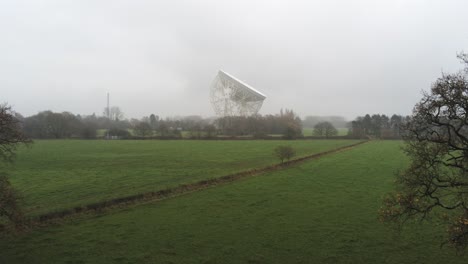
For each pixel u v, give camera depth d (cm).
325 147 8312
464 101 1297
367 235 2086
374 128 14175
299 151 7238
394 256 1792
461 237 1310
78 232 2131
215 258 1759
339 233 2120
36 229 2192
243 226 2248
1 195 1698
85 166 4956
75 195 3069
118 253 1814
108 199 2883
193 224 2284
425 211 1445
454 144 1402
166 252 1828
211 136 11800
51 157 6053
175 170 4544
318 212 2569
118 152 6981
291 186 3519
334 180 3859
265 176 4125
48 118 12438
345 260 1745
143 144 9225
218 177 3928
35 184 3600
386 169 4703
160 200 2941
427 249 1877
